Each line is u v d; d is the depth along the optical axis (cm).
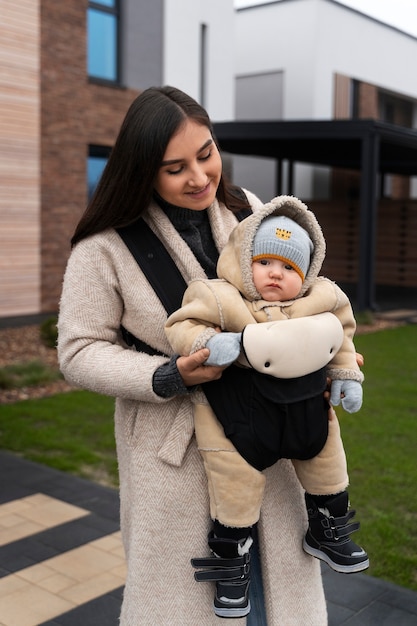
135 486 184
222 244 188
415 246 1839
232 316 165
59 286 1220
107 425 582
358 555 181
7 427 574
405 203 1841
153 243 182
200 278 179
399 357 878
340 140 1402
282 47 1897
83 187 1241
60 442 537
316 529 184
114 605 320
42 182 1177
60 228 1212
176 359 166
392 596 325
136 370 170
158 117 168
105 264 180
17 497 440
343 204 1909
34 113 1152
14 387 707
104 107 1260
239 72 1988
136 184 173
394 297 1584
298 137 1271
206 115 175
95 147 1277
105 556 366
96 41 1262
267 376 164
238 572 172
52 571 350
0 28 1088
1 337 962
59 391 703
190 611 184
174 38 1372
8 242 1134
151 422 182
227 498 170
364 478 459
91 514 416
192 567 183
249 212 205
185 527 182
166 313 179
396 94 2189
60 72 1181
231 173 2066
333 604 319
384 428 568
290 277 167
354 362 176
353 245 1905
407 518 401
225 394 169
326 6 1855
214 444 171
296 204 169
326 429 173
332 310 176
